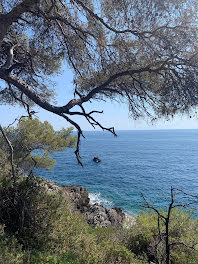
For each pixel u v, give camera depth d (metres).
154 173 58.16
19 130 13.16
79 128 4.66
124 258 6.25
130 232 8.56
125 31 4.32
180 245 7.27
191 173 58.56
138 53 4.60
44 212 5.44
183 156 99.69
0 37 4.28
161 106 4.68
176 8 3.99
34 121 14.18
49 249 4.69
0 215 4.83
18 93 7.49
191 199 31.95
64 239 5.25
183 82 4.19
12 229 4.89
